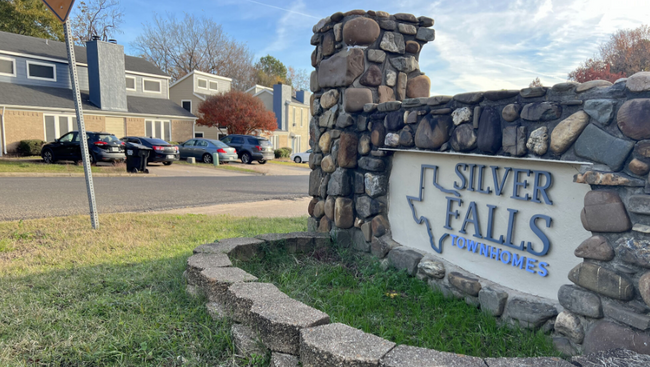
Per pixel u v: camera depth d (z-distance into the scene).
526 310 2.79
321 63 4.90
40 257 4.51
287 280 3.75
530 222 2.90
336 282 3.82
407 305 3.31
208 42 50.28
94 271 3.98
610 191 2.31
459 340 2.70
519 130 2.82
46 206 7.85
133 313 3.04
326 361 2.12
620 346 2.22
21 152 20.19
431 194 3.79
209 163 21.41
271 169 21.38
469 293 3.26
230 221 7.07
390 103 4.04
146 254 4.73
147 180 13.32
